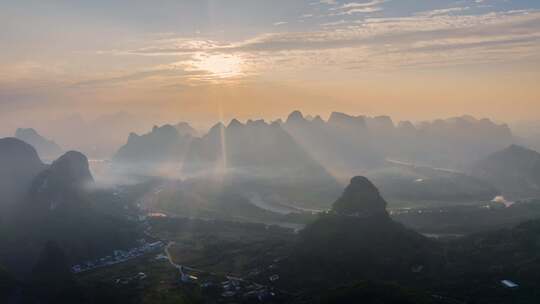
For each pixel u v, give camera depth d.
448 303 181.12
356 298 174.38
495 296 189.50
